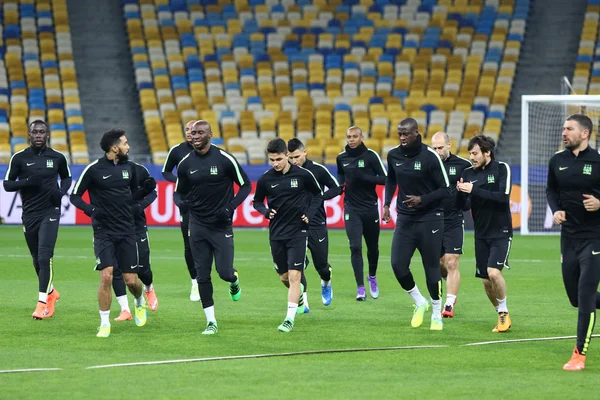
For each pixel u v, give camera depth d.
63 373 12.55
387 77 53.00
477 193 16.02
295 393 11.38
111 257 15.78
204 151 15.70
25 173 17.84
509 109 52.44
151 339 15.41
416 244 16.38
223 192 15.80
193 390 11.52
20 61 53.44
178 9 58.56
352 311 19.00
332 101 51.81
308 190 16.48
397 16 58.75
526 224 38.97
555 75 54.19
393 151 16.36
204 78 54.00
